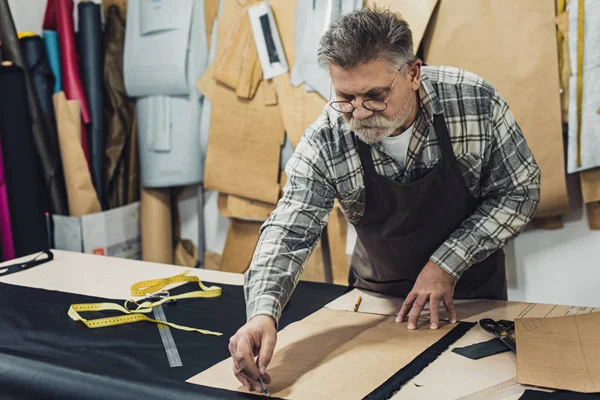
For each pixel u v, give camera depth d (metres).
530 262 2.73
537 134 2.47
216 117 3.06
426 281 1.57
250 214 3.08
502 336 1.41
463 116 1.54
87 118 3.19
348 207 1.67
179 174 3.20
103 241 3.21
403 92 1.39
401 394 1.20
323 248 3.00
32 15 3.31
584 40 2.37
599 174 2.45
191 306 1.75
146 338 1.53
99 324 1.62
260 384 1.22
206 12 3.09
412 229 1.68
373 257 1.81
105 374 1.27
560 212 2.52
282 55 2.84
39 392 1.29
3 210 2.86
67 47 3.15
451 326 1.53
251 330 1.29
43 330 1.59
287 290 1.42
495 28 2.46
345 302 1.75
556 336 1.37
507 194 1.62
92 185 3.18
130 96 3.26
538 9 2.40
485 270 1.81
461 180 1.60
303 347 1.44
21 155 2.88
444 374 1.27
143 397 1.20
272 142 2.96
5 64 2.81
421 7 2.52
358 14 1.35
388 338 1.47
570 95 2.42
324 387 1.24
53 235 3.18
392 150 1.57
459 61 2.54
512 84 2.47
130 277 2.01
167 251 3.39
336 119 1.56
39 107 3.06
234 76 2.97
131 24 3.20
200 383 1.28
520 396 1.16
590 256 2.60
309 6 2.73
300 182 1.55
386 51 1.32
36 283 1.97
